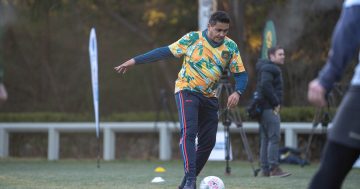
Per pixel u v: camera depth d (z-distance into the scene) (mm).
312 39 44562
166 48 17219
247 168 31125
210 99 17469
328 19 44469
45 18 50062
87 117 42688
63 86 54906
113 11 54188
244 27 49500
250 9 50062
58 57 55375
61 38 55281
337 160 10078
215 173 27594
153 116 40469
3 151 42125
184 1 52375
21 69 54812
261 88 24453
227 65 17703
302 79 43750
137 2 54656
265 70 24453
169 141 39000
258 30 49781
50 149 41000
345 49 9727
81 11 52938
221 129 33281
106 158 39844
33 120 43250
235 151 38438
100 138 43625
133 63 17062
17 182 21953
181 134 17125
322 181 10227
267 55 25953
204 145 17750
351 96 9969
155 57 17141
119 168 30891
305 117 36031
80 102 54594
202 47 17125
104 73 54719
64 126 40844
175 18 52781
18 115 43781
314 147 37250
